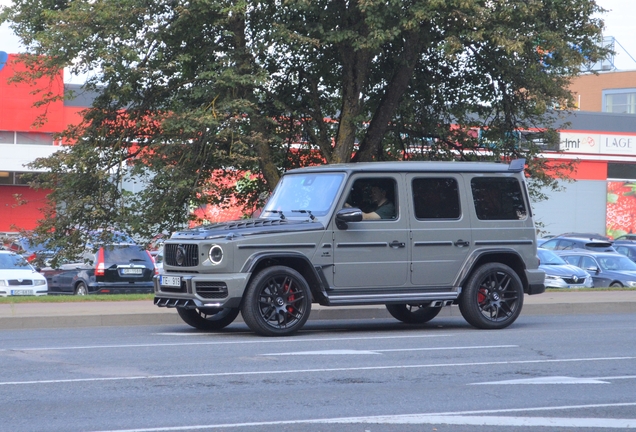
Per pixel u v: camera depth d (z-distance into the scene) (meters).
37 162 23.91
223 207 26.27
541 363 10.40
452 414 7.47
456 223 14.01
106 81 22.86
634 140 59.34
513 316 14.37
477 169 14.34
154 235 24.25
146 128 24.11
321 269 13.07
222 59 22.19
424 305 14.21
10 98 47.28
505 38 21.06
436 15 21.02
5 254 25.50
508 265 14.73
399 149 27.50
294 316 13.00
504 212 14.47
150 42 22.39
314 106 24.81
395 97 24.44
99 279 24.86
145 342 12.20
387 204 13.65
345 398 8.12
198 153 22.69
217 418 7.23
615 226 59.53
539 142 26.80
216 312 14.02
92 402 7.86
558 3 22.23
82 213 24.08
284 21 22.45
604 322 16.08
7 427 6.87
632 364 10.41
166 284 13.25
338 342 12.26
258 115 22.50
